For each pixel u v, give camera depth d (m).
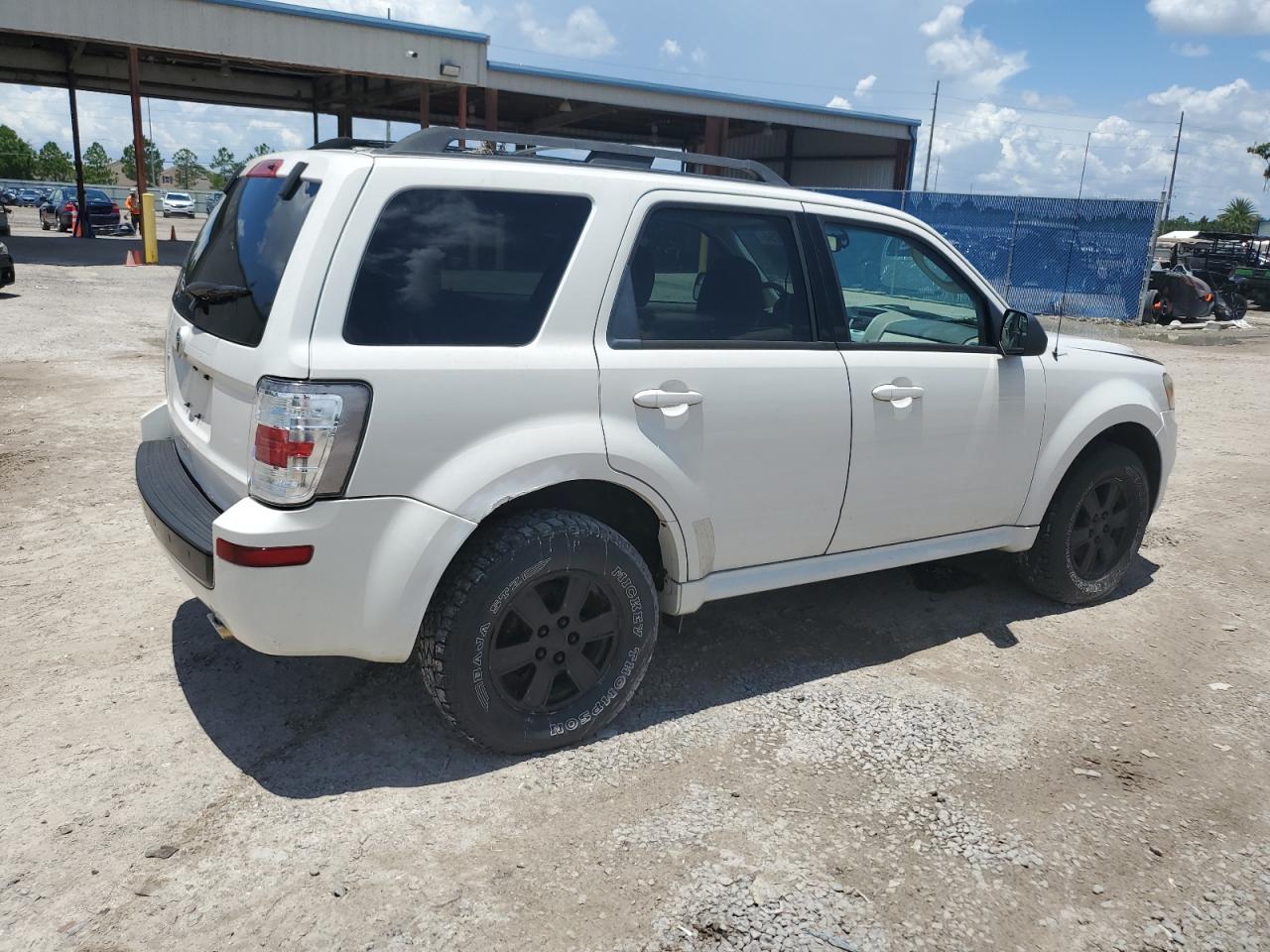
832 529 3.83
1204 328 20.77
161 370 9.80
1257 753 3.54
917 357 3.94
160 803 2.97
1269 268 26.09
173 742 3.31
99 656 3.88
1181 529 6.26
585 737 3.40
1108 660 4.25
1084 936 2.59
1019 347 4.12
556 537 3.09
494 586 3.01
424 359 2.87
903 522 4.04
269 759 3.23
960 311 4.19
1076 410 4.48
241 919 2.51
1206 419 10.27
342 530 2.80
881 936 2.54
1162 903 2.72
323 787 3.08
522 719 3.21
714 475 3.43
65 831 2.82
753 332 3.56
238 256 3.18
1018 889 2.75
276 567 2.76
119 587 4.54
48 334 11.71
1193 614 4.84
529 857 2.79
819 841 2.91
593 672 3.34
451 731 3.42
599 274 3.18
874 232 3.93
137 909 2.53
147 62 30.83
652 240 3.33
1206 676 4.14
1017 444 4.28
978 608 4.78
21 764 3.14
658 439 3.28
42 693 3.58
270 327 2.78
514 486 2.99
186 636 4.08
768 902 2.64
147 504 3.27
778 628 4.44
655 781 3.19
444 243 2.95
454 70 25.20
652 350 3.29
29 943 2.40
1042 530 4.65
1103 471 4.64
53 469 6.29
